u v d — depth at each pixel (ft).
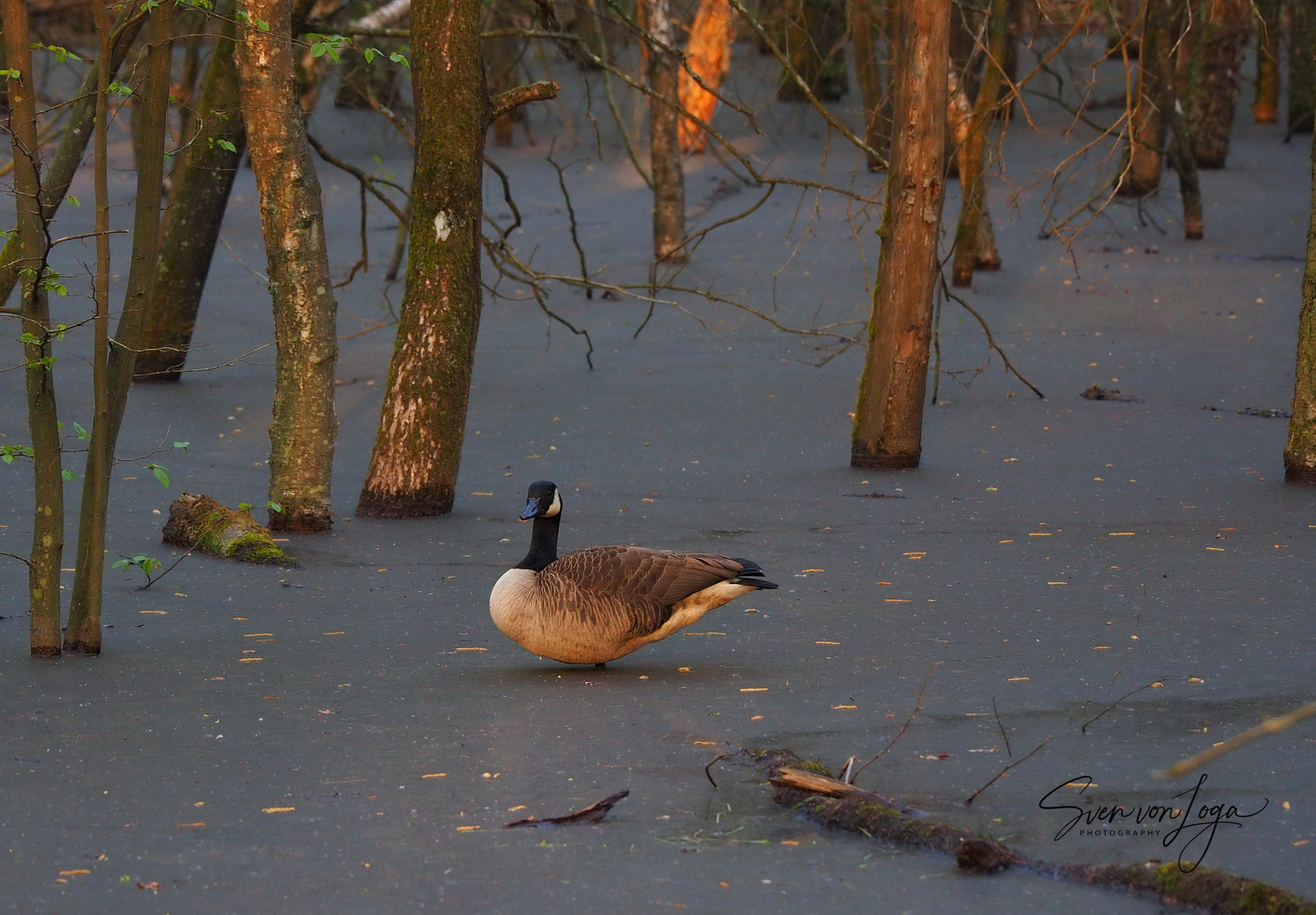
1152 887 20.80
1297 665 32.19
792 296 93.09
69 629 34.65
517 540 47.73
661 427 66.44
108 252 33.01
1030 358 78.64
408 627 37.32
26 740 28.19
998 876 21.62
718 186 124.26
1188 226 105.60
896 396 57.72
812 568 43.14
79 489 54.29
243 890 21.35
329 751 27.53
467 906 20.80
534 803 24.73
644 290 95.50
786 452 61.77
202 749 27.66
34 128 31.99
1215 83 125.90
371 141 140.87
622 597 31.60
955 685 31.37
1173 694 30.32
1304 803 24.09
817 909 20.61
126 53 45.39
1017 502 51.90
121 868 22.20
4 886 21.56
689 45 131.75
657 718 29.27
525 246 108.47
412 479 51.08
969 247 92.63
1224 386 72.18
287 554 45.29
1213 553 43.55
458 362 51.24
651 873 21.83
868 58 116.37
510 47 130.62
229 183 72.95
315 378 48.19
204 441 63.00
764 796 25.05
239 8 45.98
